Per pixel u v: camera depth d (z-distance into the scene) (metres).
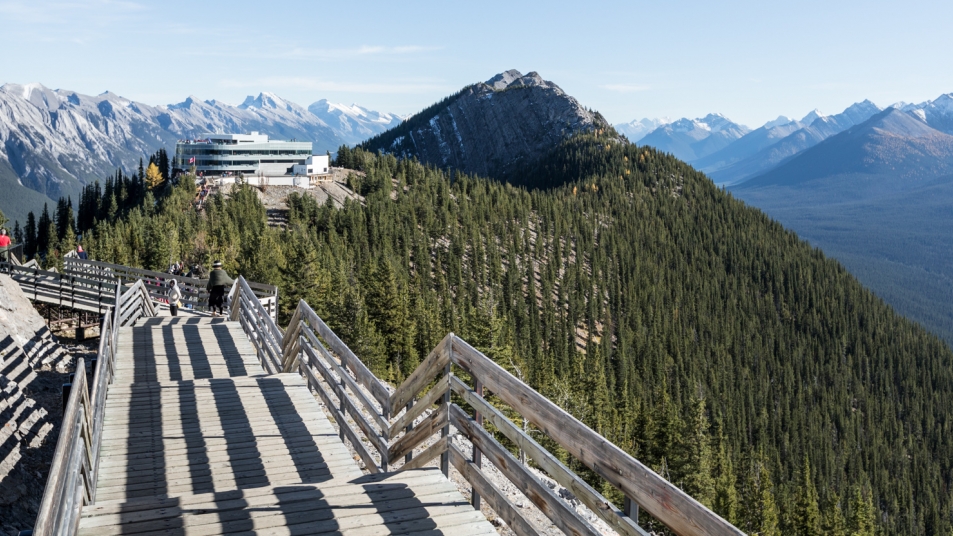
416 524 4.70
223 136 176.75
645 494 3.06
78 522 4.51
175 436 8.09
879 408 167.62
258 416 8.91
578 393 70.38
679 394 133.62
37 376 13.58
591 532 3.47
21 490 8.21
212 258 81.12
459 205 197.88
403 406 6.39
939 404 181.12
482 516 4.83
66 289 22.00
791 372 166.75
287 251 97.88
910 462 146.75
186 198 137.50
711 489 56.94
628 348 145.25
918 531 117.88
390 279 70.81
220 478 6.92
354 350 59.75
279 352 12.49
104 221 114.12
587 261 199.50
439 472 5.54
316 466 7.32
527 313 144.88
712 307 198.25
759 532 61.97
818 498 105.50
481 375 4.76
